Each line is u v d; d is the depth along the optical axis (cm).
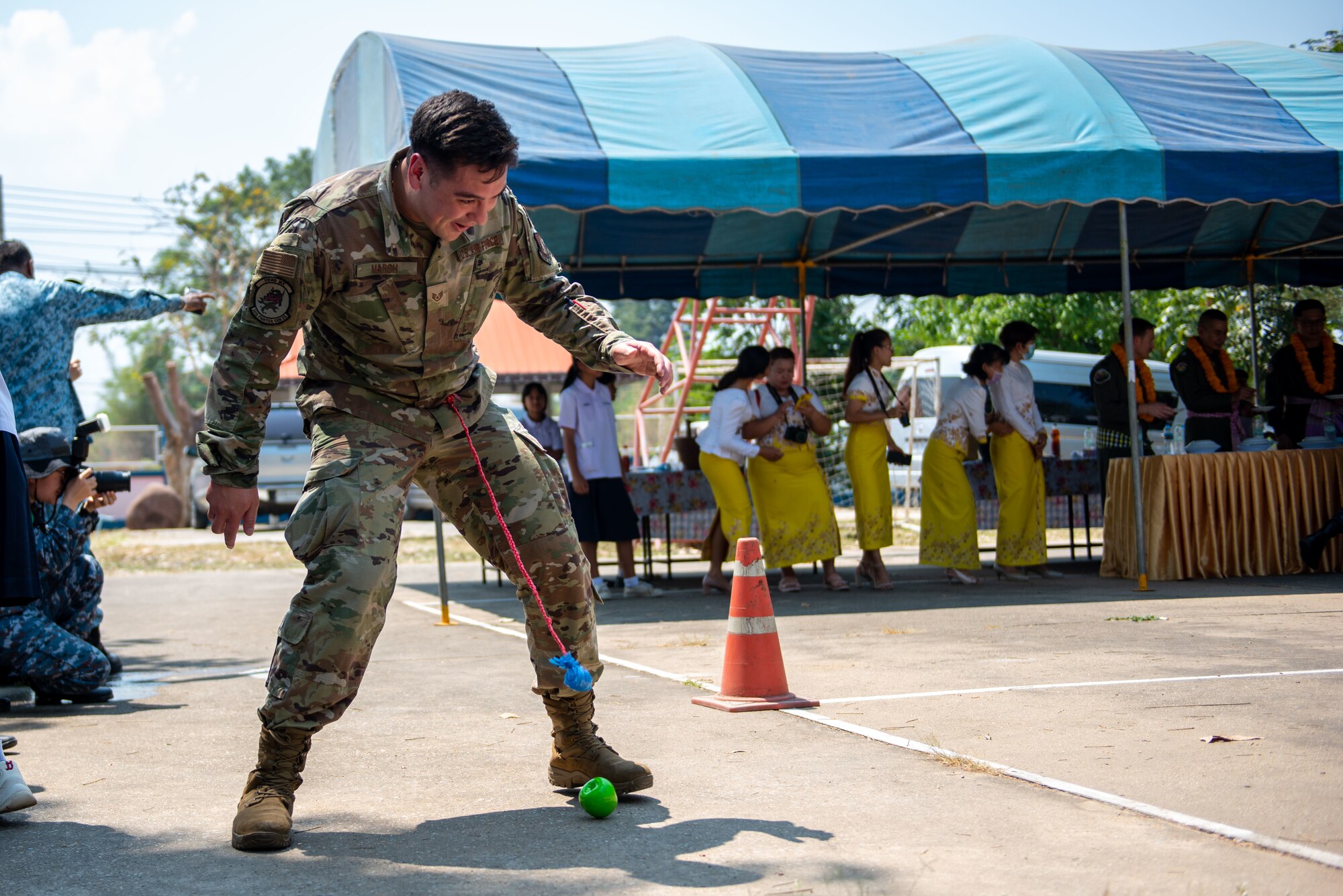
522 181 723
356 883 249
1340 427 923
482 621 773
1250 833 262
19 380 537
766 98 820
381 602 286
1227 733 362
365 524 282
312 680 280
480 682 520
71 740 415
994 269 1184
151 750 395
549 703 320
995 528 1060
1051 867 245
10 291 536
